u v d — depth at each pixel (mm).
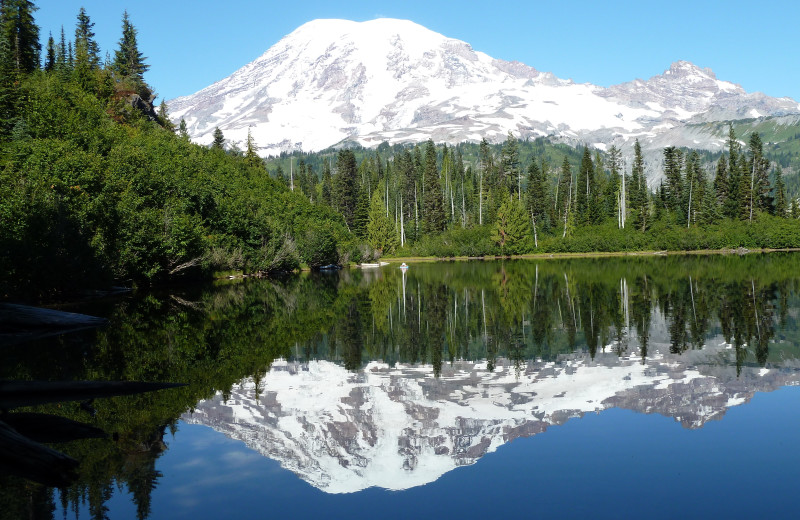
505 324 22359
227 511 6875
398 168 156000
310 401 11773
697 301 27562
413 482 7715
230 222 58344
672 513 6676
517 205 107875
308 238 75062
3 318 21359
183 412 10992
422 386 12969
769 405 10922
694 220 109000
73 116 52375
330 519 6668
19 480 7793
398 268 77812
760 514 6609
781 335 18141
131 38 102750
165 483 7730
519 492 7352
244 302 32938
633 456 8492
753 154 109062
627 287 36344
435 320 24062
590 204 115688
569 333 19750
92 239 34312
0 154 41625
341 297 35625
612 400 11508
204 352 17234
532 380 13297
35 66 78312
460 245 110125
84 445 9211
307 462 8492
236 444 9258
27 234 28516
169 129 99812
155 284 46969
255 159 105938
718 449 8695
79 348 17875
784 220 99812
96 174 38688
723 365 14289
